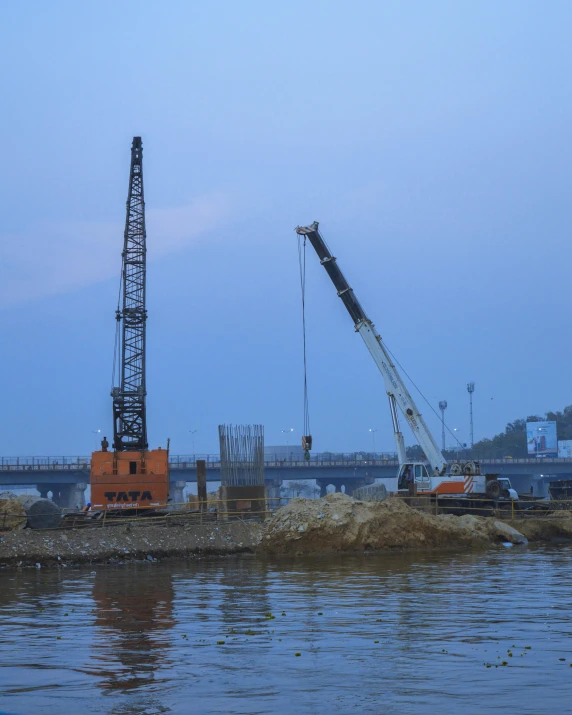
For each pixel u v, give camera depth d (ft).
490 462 605.31
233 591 96.48
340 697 47.91
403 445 206.49
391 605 83.66
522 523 183.11
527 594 91.50
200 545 143.43
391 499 161.68
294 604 85.15
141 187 248.73
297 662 57.16
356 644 63.31
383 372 207.51
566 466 612.29
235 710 45.44
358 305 207.92
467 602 85.40
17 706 46.57
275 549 145.18
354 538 147.95
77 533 138.51
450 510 199.62
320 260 208.74
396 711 44.88
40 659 58.80
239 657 59.00
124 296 243.60
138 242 247.29
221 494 188.96
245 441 192.95
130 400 240.73
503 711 44.60
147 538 141.69
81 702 47.34
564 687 49.62
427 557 140.67
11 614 79.87
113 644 64.18
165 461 211.61
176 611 81.10
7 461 490.49
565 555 144.36
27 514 153.17
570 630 68.74
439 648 61.57
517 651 60.29
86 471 496.64
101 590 98.48
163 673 54.29
